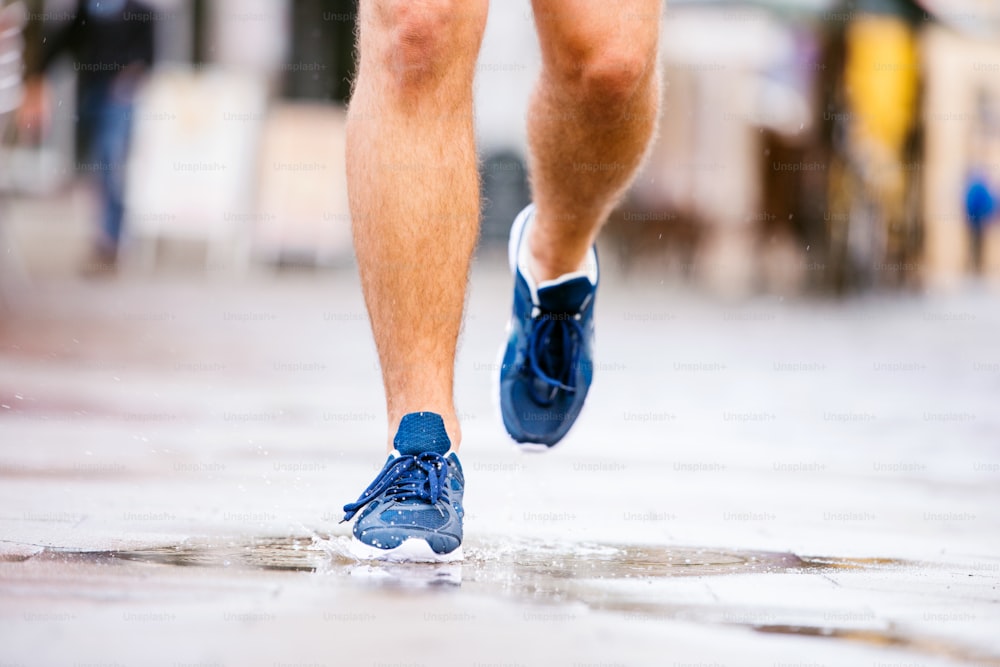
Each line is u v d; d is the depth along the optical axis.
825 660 2.13
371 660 1.97
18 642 2.03
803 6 22.81
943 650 2.23
